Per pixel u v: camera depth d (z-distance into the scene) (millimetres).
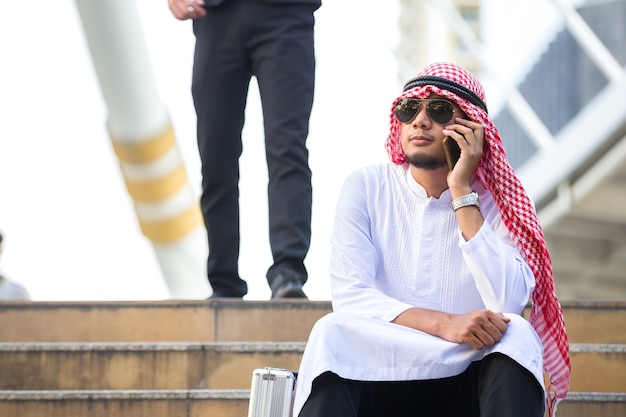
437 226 5789
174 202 21875
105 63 19016
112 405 7500
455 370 5262
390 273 5805
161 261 23469
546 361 5734
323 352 5246
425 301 5719
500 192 5770
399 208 5883
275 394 5328
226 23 8695
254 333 8148
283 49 8609
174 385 7855
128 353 7914
